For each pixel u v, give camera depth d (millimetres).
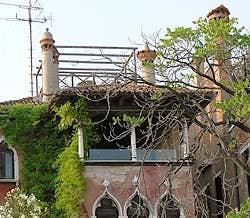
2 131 34219
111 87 27594
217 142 32469
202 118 29500
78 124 32062
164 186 31750
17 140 34094
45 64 39031
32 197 30656
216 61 27094
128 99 31844
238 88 21062
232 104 21047
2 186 33469
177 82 21906
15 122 34281
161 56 21812
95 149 32156
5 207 30344
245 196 33812
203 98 22484
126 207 31469
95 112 32375
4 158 33969
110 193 31562
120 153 32125
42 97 39156
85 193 31500
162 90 22359
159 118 22328
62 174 32312
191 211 30609
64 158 32406
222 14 39250
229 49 21984
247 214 21344
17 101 38906
